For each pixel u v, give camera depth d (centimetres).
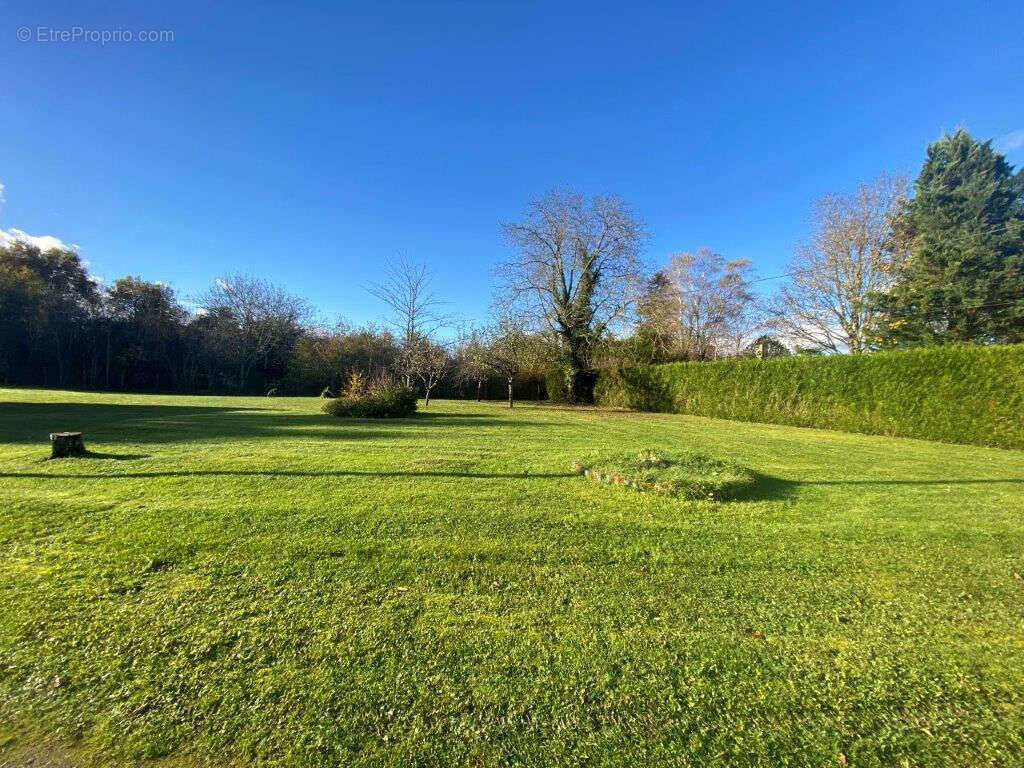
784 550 371
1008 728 189
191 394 3384
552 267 2653
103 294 3675
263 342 3806
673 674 218
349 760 169
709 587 307
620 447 888
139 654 223
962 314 2011
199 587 288
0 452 680
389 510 442
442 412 1770
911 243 2294
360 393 1988
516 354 2622
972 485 621
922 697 206
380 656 226
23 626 242
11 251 3581
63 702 193
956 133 2395
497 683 209
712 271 3522
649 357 2936
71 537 357
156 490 491
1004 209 2228
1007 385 1160
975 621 271
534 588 301
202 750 172
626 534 401
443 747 175
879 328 2244
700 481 535
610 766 169
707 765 170
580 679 213
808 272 2589
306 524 398
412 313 2159
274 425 1127
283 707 192
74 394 2473
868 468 752
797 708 198
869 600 294
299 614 261
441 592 292
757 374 1906
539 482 569
